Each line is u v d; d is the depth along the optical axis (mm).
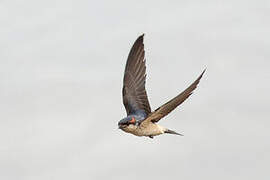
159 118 13273
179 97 12242
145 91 14359
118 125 13523
